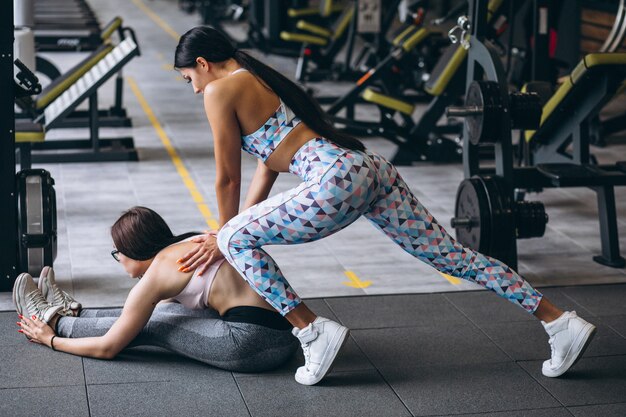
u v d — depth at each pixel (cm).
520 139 549
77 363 329
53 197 407
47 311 339
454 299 407
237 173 311
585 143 480
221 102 296
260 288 304
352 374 328
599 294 416
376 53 891
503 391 317
